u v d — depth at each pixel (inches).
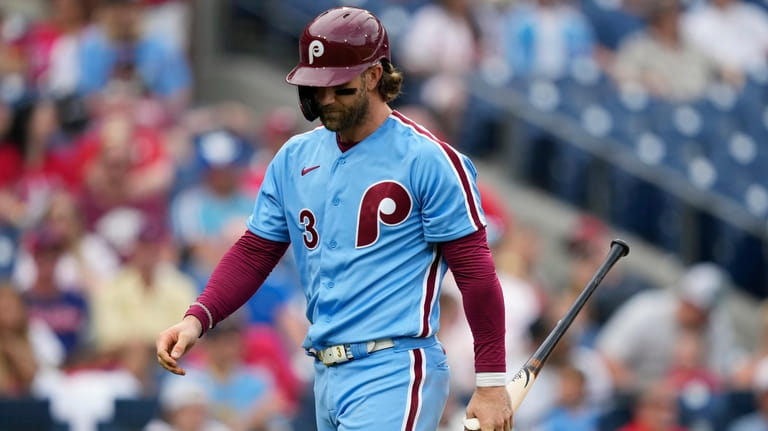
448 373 665.0
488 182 1750.7
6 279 1286.9
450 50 1818.4
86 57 1712.6
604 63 1983.3
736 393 1375.5
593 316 1524.4
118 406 1136.2
